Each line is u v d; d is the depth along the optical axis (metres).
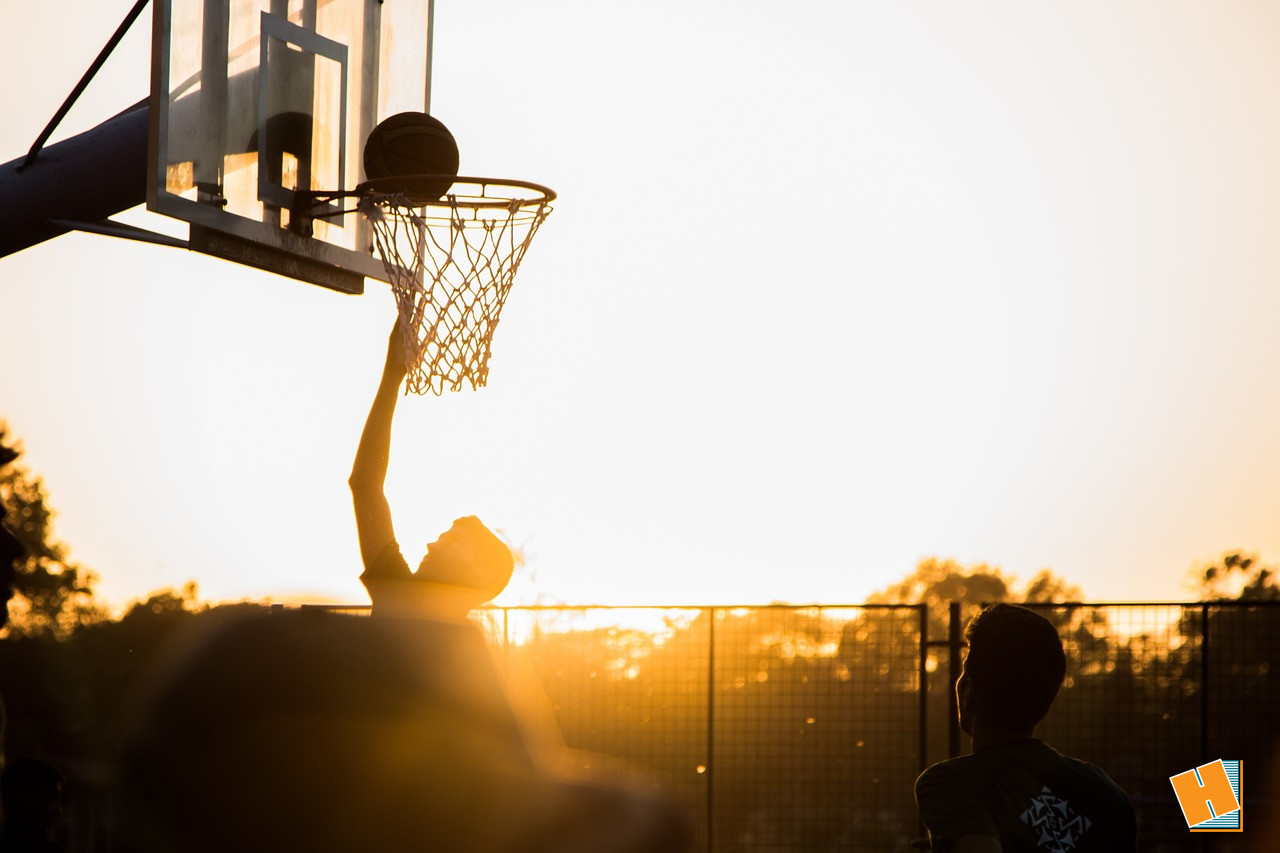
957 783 4.36
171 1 9.69
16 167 10.85
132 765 1.48
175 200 9.61
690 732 14.93
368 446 5.62
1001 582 53.75
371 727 1.49
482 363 10.60
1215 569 41.53
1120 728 13.97
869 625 15.14
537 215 10.90
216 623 1.53
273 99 10.61
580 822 1.51
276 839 1.47
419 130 10.64
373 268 11.50
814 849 14.70
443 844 1.49
